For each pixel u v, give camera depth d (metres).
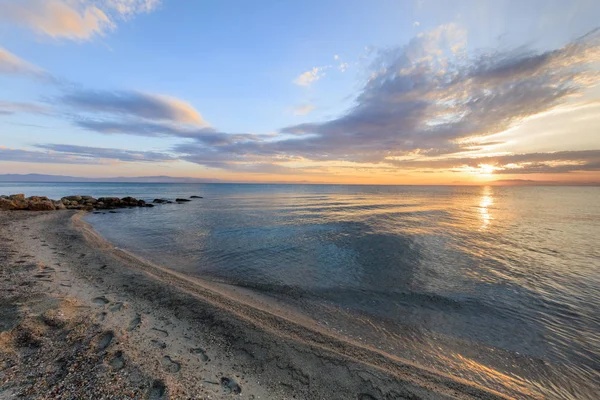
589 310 8.19
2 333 4.41
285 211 34.19
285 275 10.74
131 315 6.05
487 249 15.43
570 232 21.45
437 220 27.12
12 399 3.16
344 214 30.88
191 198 62.06
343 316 7.55
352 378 4.39
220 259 12.75
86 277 8.42
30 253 10.77
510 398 4.42
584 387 5.11
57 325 5.05
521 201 61.09
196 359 4.61
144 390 3.58
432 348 6.15
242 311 6.91
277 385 4.13
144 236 17.80
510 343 6.45
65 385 3.48
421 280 10.41
